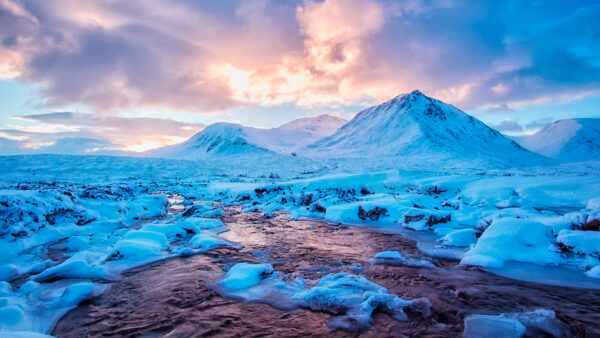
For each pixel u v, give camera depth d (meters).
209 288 4.62
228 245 7.24
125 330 3.40
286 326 3.49
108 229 8.79
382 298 4.06
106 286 4.66
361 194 17.34
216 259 6.13
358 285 4.57
